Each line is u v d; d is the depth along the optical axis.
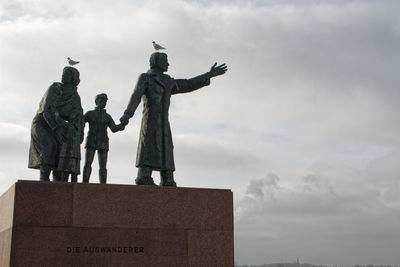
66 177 13.44
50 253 11.70
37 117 13.81
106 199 12.41
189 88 15.37
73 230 11.99
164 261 12.62
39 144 13.55
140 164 14.12
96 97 14.84
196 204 13.25
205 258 13.02
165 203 12.95
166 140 14.48
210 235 13.20
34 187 11.91
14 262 11.42
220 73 15.87
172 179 14.52
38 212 11.82
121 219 12.44
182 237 12.91
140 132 14.48
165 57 15.10
